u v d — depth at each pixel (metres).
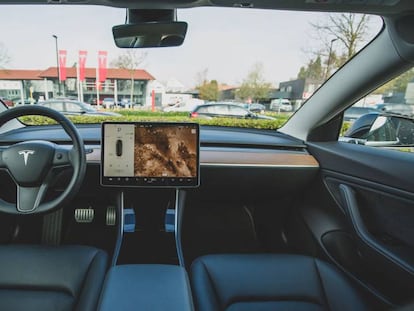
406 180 1.08
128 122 1.27
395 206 1.14
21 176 0.98
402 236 1.12
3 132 1.54
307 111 1.64
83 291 0.88
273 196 1.70
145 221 1.43
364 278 1.27
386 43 1.21
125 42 1.31
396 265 1.07
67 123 1.01
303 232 1.64
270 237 1.89
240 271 1.03
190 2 1.12
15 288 0.89
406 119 1.35
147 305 0.66
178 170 1.28
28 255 0.99
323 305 0.94
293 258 1.10
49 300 0.85
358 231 1.27
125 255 1.08
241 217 2.06
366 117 1.53
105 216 1.76
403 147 1.37
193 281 0.97
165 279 0.76
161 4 1.14
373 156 1.27
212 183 1.57
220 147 1.60
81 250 1.04
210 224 2.01
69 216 1.75
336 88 1.46
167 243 1.22
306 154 1.60
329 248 1.44
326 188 1.51
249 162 1.51
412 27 1.10
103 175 1.26
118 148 1.26
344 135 1.64
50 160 1.01
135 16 1.20
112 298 0.68
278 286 0.98
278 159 1.54
